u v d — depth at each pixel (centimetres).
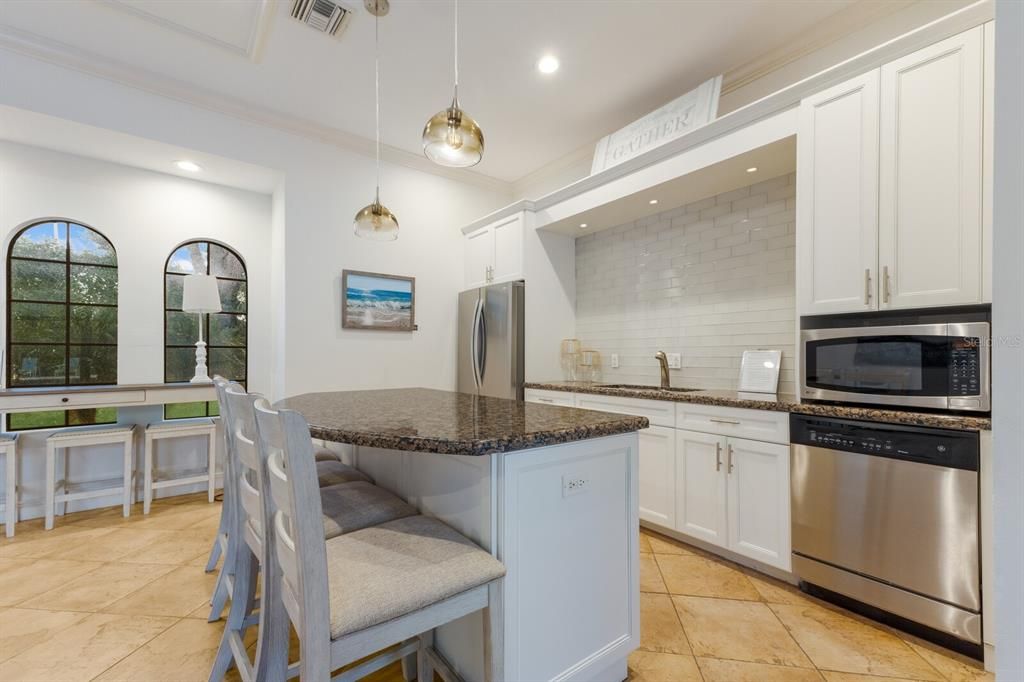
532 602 123
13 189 293
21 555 242
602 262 380
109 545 255
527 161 404
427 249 409
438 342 414
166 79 284
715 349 302
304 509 89
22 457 296
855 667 158
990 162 164
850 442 187
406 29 241
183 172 338
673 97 301
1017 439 51
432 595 102
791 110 219
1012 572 51
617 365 366
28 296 304
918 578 169
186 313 356
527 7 225
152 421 339
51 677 152
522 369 363
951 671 156
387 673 161
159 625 181
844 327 200
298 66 272
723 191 293
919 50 179
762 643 171
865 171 192
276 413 92
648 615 189
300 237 343
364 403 198
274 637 113
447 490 137
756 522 217
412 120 336
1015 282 51
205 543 258
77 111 265
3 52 246
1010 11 52
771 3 221
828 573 193
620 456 146
